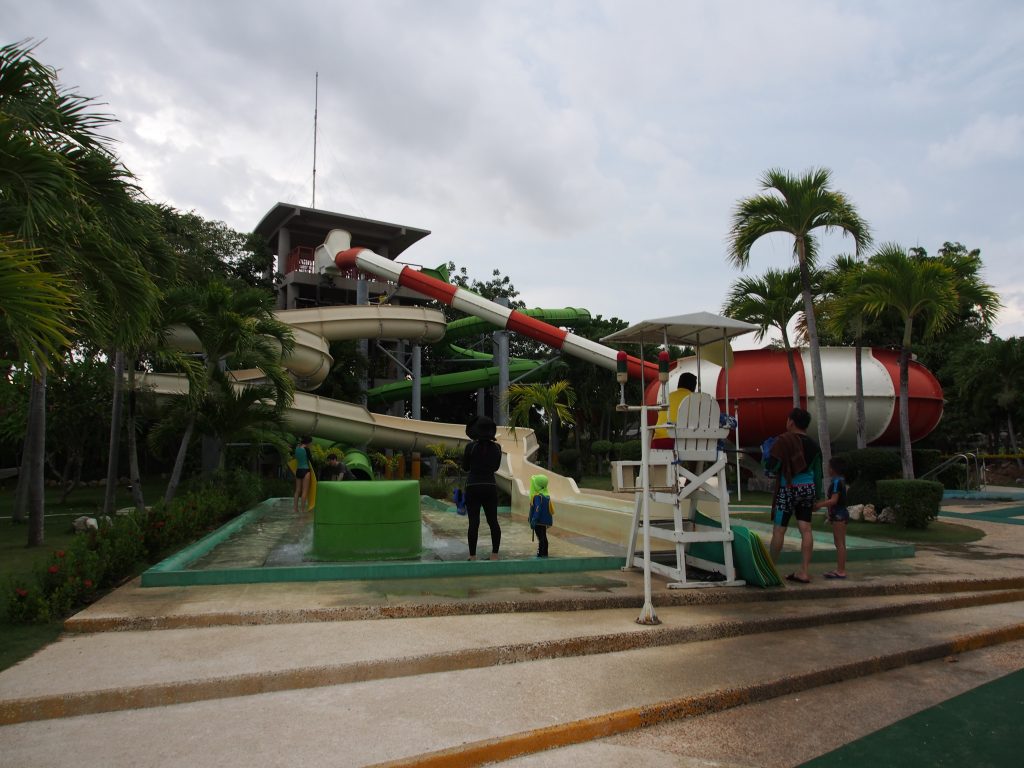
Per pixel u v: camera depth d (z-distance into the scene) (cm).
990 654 572
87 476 3578
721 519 742
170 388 2294
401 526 920
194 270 2998
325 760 337
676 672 480
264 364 1561
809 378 2445
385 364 5094
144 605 611
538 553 868
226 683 430
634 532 827
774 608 662
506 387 4069
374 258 4094
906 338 1497
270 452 3425
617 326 4716
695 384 840
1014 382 3503
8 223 677
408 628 566
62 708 398
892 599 722
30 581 716
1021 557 970
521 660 508
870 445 2523
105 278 795
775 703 446
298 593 670
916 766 350
